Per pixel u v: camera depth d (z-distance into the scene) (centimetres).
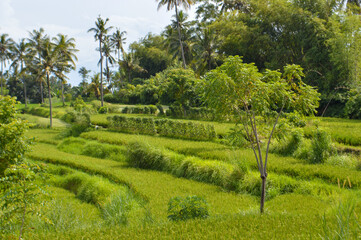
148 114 4519
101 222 891
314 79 3894
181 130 2350
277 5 4369
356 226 509
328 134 1476
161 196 1130
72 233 599
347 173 1161
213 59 4781
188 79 3534
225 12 5541
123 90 7112
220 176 1292
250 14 5253
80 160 1911
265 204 967
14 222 649
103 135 2614
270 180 1151
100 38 5675
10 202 578
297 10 4097
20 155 862
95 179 1381
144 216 872
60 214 802
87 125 3130
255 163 1360
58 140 2917
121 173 1516
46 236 598
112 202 1054
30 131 3731
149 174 1509
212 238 517
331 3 4216
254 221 617
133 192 1226
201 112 3397
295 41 4325
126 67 8012
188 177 1422
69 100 9581
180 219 709
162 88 4209
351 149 1438
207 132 2191
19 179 625
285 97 841
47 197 654
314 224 563
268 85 810
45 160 2006
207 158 1605
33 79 10162
